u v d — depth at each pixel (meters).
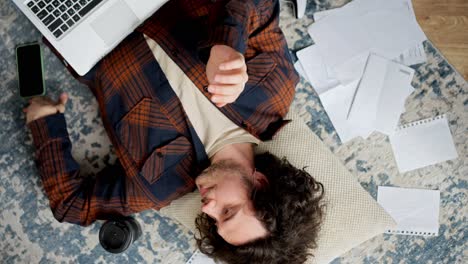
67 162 1.32
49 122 1.32
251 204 1.09
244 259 1.11
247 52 1.22
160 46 1.18
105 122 1.31
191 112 1.19
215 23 1.04
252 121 1.22
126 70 1.21
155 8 1.18
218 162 1.16
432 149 1.45
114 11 1.17
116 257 1.43
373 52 1.44
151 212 1.43
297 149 1.34
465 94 1.46
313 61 1.44
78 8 1.17
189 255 1.42
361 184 1.45
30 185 1.43
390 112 1.44
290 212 1.11
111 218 1.32
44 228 1.43
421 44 1.45
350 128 1.44
